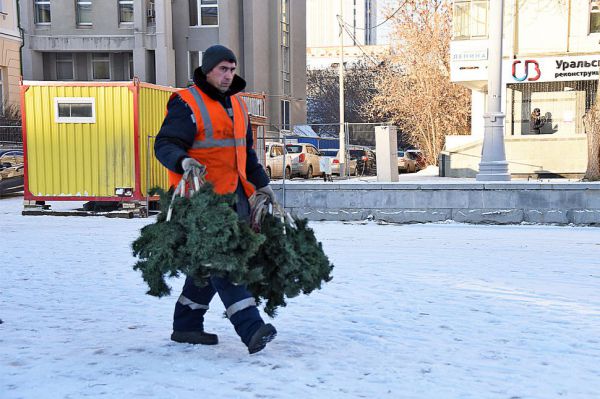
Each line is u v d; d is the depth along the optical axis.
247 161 4.04
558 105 25.27
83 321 4.86
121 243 9.84
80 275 6.96
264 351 3.99
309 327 4.65
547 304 5.44
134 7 36.81
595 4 24.52
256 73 40.78
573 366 3.75
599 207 11.55
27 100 15.21
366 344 4.20
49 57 38.19
